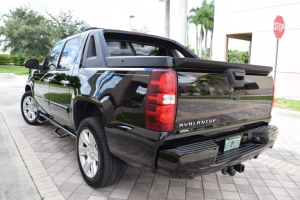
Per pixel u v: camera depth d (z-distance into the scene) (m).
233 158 2.34
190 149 2.02
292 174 3.30
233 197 2.67
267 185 2.98
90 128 2.63
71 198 2.52
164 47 3.90
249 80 2.53
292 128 5.72
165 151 1.98
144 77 2.05
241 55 31.14
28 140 4.26
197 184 2.93
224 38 12.73
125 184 2.85
